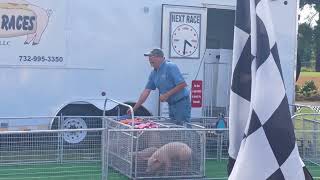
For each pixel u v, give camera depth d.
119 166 8.12
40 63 9.95
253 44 3.01
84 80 10.27
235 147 3.24
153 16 10.62
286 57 11.00
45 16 9.95
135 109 9.07
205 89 11.49
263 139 2.96
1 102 9.75
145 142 7.83
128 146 7.84
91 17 10.24
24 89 9.88
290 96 11.08
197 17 10.82
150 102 10.64
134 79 10.58
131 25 10.50
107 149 7.28
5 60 9.72
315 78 39.34
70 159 8.98
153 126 8.11
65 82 10.16
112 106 10.41
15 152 8.51
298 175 2.99
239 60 3.22
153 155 7.79
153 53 8.73
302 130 8.77
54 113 10.11
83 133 9.90
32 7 9.84
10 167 8.70
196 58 10.84
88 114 10.34
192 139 8.02
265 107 2.96
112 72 10.43
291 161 2.97
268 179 2.96
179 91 8.73
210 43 12.60
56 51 10.05
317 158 8.84
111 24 10.37
